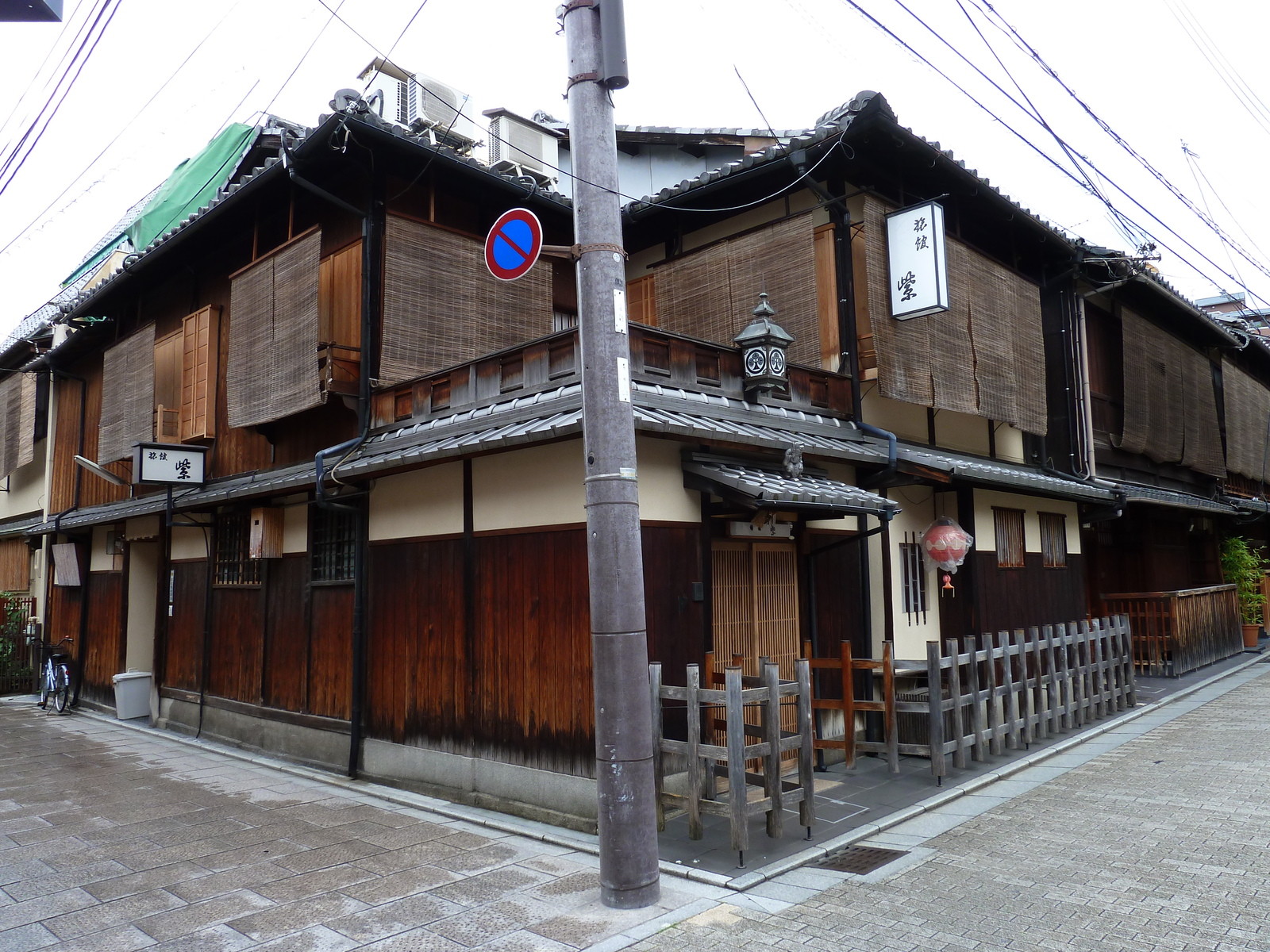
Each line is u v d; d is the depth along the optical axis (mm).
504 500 8023
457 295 10445
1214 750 8992
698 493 7852
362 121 8859
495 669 7957
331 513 10383
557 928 5117
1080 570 13648
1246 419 22172
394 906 5562
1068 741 9641
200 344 12617
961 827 6859
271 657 11148
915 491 10875
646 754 5562
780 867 5961
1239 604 18719
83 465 16828
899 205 10805
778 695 6508
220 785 9258
